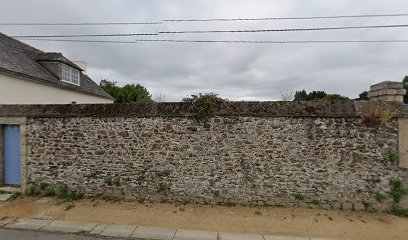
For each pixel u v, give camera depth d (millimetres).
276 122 5750
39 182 6406
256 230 4766
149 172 6082
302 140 5688
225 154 5879
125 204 5871
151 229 4727
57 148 6352
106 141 6207
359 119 5535
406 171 5375
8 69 8508
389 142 5449
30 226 4746
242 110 5816
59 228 4688
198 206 5781
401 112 5363
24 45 12812
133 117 6133
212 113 5848
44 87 10844
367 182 5539
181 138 5988
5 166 6762
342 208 5617
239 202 5863
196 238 4422
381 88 5867
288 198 5750
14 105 6547
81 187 6273
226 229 4789
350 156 5570
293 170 5719
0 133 6648
